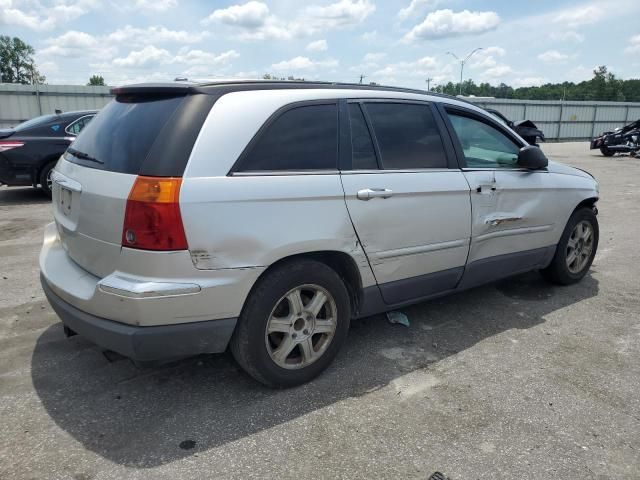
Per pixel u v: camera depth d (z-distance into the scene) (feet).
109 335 8.79
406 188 11.25
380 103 11.53
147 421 9.27
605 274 17.94
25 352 11.78
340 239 10.28
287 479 7.86
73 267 10.17
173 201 8.39
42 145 30.09
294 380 10.34
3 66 271.08
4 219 25.89
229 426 9.14
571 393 10.32
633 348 12.32
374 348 12.21
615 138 67.72
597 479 7.95
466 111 13.42
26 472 7.92
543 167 13.97
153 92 9.75
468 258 13.01
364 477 7.92
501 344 12.50
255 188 9.16
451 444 8.72
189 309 8.77
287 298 9.98
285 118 9.90
